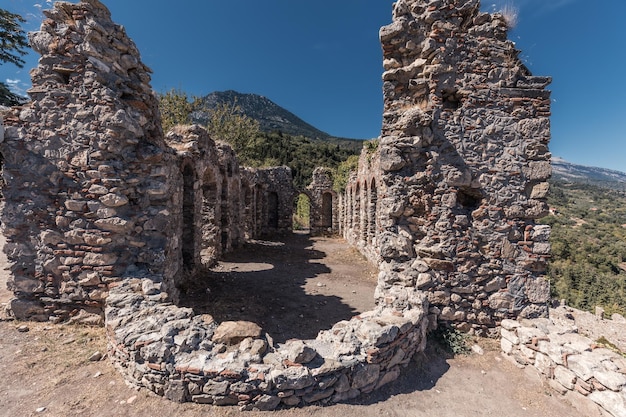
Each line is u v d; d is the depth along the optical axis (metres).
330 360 3.96
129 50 6.03
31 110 5.50
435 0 5.70
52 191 5.52
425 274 5.75
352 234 19.66
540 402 4.21
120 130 5.73
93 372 4.17
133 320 4.39
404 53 6.05
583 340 4.67
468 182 5.72
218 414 3.50
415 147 5.75
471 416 3.87
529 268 5.77
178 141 10.11
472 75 5.75
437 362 5.07
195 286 8.94
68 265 5.54
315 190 26.47
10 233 5.48
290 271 12.12
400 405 3.97
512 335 5.27
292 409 3.67
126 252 5.75
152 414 3.46
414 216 5.90
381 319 4.72
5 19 18.20
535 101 5.76
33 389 3.79
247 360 3.73
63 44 5.47
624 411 3.54
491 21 5.78
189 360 3.71
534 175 5.73
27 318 5.53
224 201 14.25
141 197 5.93
